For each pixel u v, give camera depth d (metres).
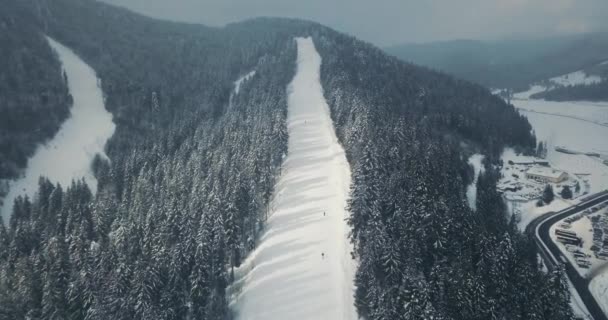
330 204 95.56
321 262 78.81
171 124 172.62
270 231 90.81
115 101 185.75
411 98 183.38
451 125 169.50
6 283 74.44
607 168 173.88
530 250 89.56
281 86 184.62
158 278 69.94
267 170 103.81
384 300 60.34
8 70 166.25
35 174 142.75
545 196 134.62
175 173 109.69
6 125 148.00
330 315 67.69
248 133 126.12
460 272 65.12
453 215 78.56
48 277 71.19
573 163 181.62
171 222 82.81
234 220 83.44
